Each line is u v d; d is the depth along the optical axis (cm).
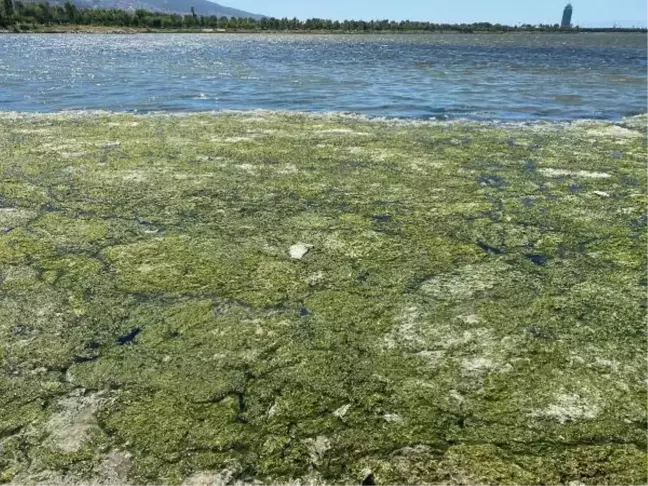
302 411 498
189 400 511
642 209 1024
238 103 2478
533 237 891
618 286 724
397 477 427
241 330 618
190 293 701
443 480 423
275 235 887
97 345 593
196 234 887
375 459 445
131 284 723
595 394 515
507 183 1185
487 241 874
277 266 775
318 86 3238
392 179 1205
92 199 1051
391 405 504
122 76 3650
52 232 889
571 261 802
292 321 637
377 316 648
